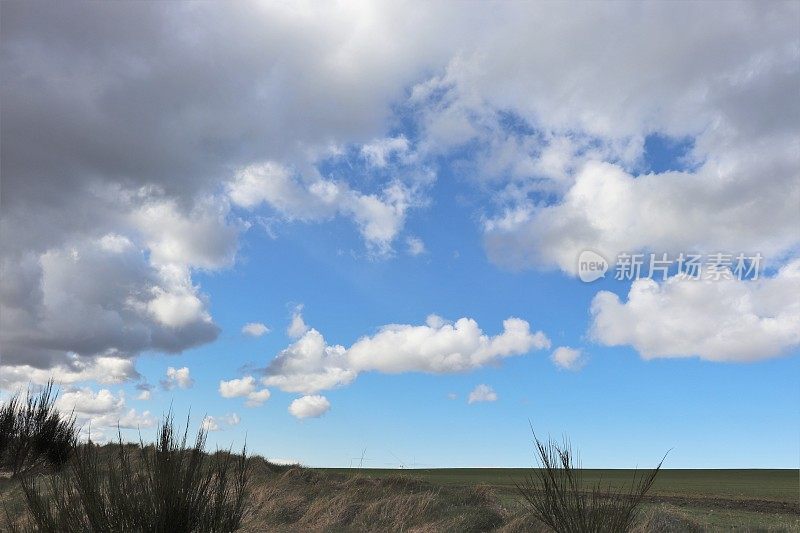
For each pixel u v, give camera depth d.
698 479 31.86
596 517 7.31
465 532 10.12
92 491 7.06
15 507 9.21
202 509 7.38
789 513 14.44
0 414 17.06
